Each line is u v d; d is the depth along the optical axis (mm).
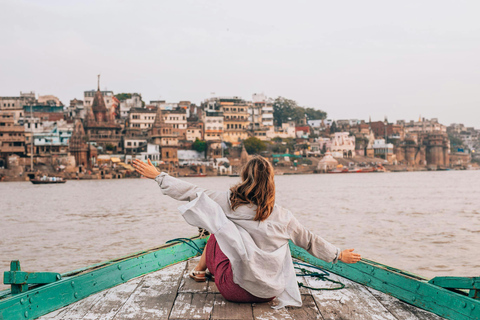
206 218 3859
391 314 4008
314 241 4141
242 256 3773
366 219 30969
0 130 123375
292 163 165750
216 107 160125
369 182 106312
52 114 138500
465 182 102688
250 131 169750
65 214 37438
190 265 5883
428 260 16531
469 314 3559
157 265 5660
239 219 3963
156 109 149625
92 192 76000
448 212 36156
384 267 4891
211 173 139875
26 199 58406
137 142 136500
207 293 4531
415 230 24828
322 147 183500
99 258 17875
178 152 142875
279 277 4008
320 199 52906
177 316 3842
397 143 194875
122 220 31953
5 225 29547
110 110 142500
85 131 138250
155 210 40000
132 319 3768
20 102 141250
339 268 5520
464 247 19062
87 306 4121
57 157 128125
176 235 24172
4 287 12719
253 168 3951
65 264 16734
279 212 4020
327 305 4242
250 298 4094
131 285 4871
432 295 4027
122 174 131125
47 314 3887
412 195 59781
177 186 4066
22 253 18891
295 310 4070
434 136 199250
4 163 124188
